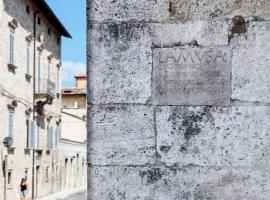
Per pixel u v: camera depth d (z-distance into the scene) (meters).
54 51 46.44
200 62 4.75
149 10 4.79
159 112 4.74
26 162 37.25
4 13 32.38
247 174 4.67
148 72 4.77
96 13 4.81
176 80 4.75
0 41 31.64
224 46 4.75
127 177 4.72
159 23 4.79
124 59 4.79
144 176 4.72
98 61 4.79
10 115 33.56
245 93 4.71
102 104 4.77
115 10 4.80
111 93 4.78
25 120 37.19
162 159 4.72
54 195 44.31
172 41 4.77
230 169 4.68
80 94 72.94
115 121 4.76
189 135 4.72
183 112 4.73
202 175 4.70
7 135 32.88
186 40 4.77
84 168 62.16
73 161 55.88
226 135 4.70
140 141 4.74
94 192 4.72
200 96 4.73
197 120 4.73
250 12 4.75
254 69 4.72
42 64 41.88
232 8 4.76
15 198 34.31
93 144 4.75
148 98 4.76
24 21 36.91
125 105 4.76
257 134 4.69
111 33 4.80
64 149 51.44
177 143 4.72
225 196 4.67
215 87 4.73
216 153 4.70
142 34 4.79
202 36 4.77
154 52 4.78
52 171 45.84
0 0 31.77
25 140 37.12
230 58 4.74
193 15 4.78
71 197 41.78
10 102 33.44
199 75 4.74
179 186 4.70
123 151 4.73
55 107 47.12
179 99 4.75
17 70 35.12
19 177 35.41
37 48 40.50
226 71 4.73
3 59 32.19
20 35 35.91
